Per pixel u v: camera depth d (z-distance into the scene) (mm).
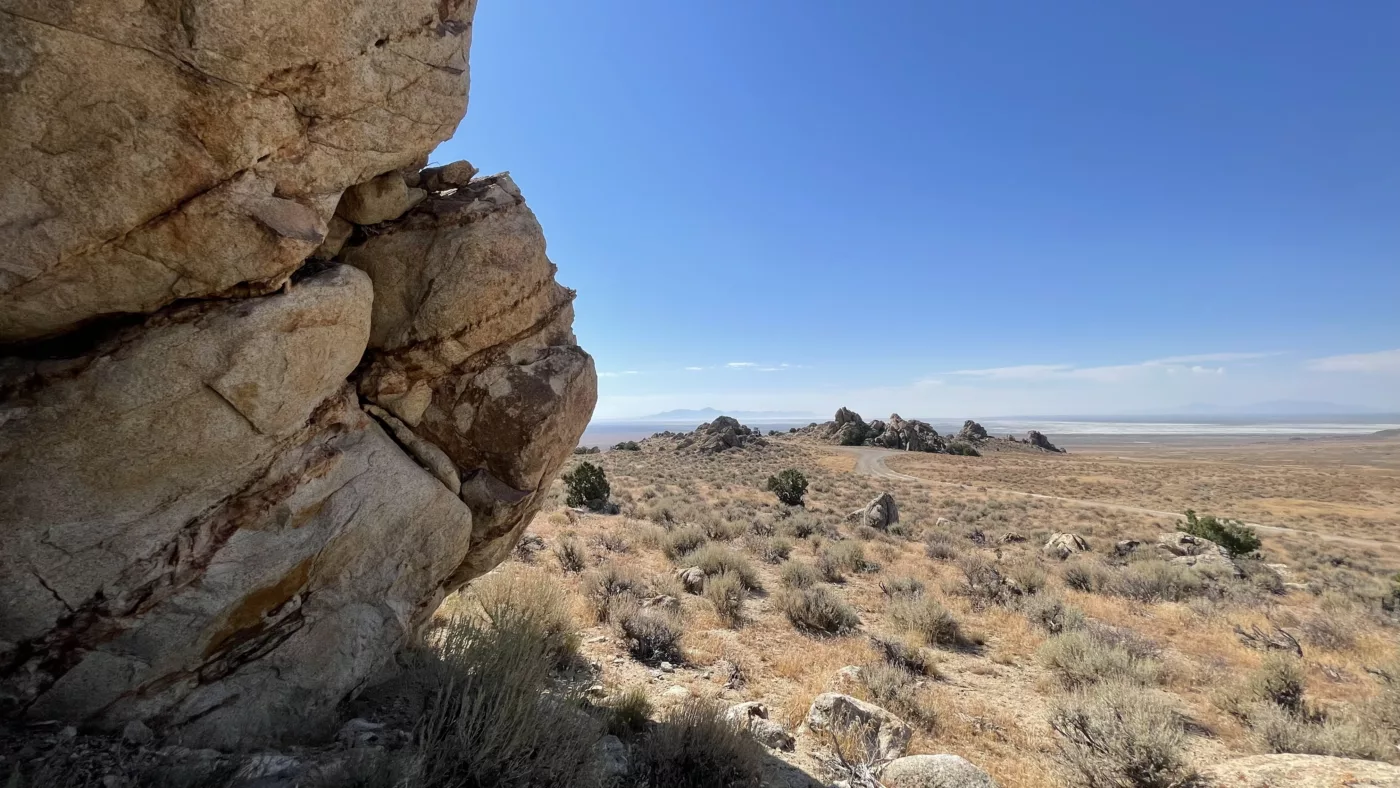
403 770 3281
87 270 2807
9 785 2691
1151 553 23031
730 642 9477
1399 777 5305
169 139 2764
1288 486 67375
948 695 8414
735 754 4578
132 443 3031
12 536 2854
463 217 4477
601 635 8688
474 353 4684
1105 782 5875
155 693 3365
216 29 2734
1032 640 11148
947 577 16219
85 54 2516
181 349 3039
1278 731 7207
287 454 3656
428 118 3812
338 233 4195
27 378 2873
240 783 3131
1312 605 16375
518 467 4965
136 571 3172
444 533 4652
